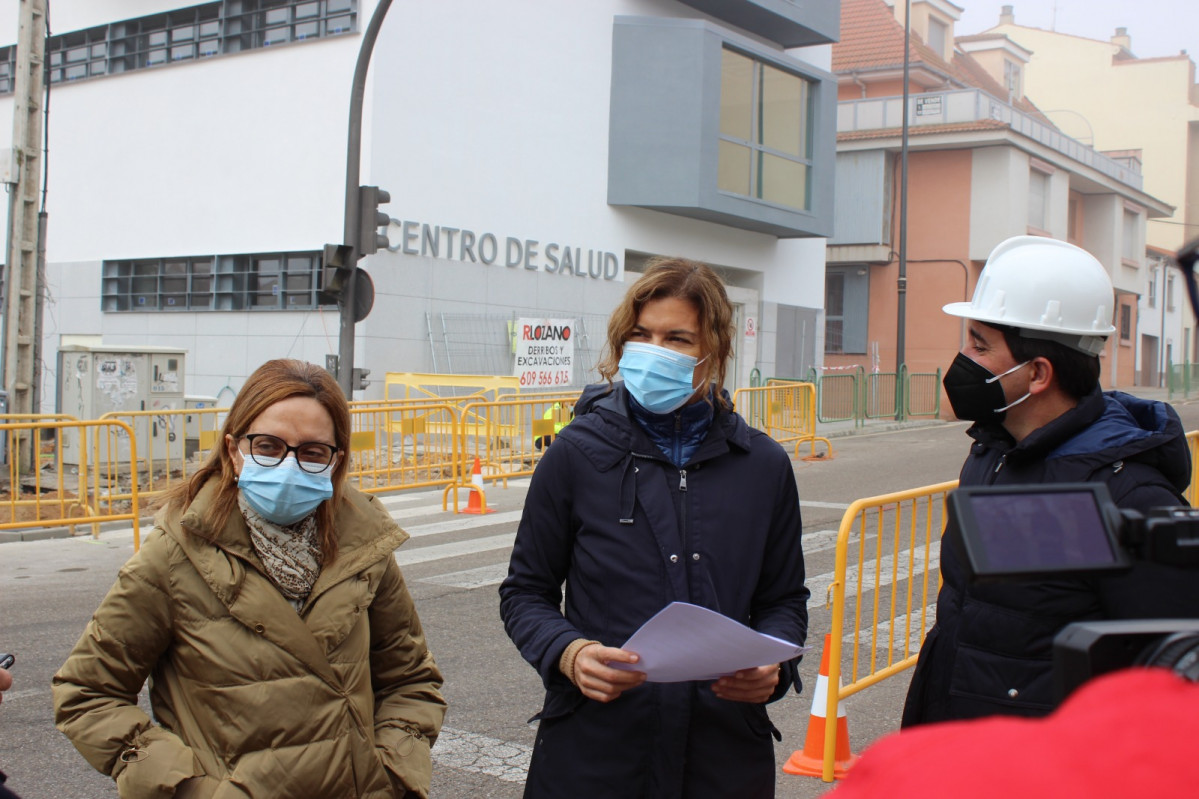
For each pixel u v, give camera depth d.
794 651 2.15
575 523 2.56
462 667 5.96
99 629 2.39
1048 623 2.22
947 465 15.73
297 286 16.41
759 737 2.50
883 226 29.55
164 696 2.45
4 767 4.54
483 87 17.47
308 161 16.28
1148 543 1.06
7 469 11.95
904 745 0.71
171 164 17.88
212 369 17.25
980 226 29.20
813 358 25.33
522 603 2.57
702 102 19.80
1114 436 2.26
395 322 16.20
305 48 16.31
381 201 11.83
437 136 16.75
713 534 2.49
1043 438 2.30
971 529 1.06
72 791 4.33
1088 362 2.39
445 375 16.22
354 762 2.43
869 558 8.66
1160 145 52.19
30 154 12.24
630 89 19.95
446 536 9.97
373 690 2.75
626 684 2.29
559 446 2.59
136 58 18.36
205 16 17.53
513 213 18.09
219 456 2.48
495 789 4.38
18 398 12.16
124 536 10.01
